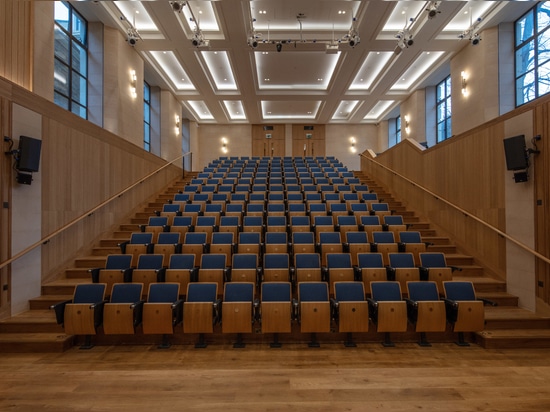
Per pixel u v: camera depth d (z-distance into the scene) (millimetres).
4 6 3832
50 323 3338
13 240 3586
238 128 13328
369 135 13328
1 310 3404
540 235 3637
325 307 3154
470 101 7277
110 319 3152
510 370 2402
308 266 3979
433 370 2400
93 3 6090
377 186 7914
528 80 6352
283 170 9031
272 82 9758
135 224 5734
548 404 1979
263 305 3158
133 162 6266
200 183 7859
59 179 4312
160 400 1993
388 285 3449
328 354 3076
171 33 6801
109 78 6781
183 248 4441
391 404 1967
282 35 7211
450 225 5277
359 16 6340
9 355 3031
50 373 2328
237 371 2355
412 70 9086
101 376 2293
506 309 3793
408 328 3396
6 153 3520
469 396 2059
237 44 7160
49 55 4809
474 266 4578
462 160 5000
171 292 3402
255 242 4613
